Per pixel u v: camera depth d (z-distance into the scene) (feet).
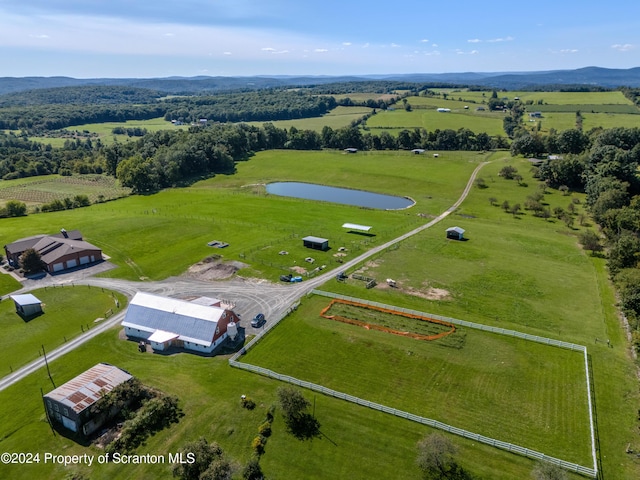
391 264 315.58
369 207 479.82
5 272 307.58
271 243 358.84
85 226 399.65
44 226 398.62
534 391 182.09
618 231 339.98
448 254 333.83
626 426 162.61
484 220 421.18
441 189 534.37
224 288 280.92
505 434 159.12
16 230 386.11
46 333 231.71
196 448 144.36
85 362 205.67
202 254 337.11
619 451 151.23
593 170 490.90
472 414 169.17
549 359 203.82
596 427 162.09
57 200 497.05
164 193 546.67
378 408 170.40
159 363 203.62
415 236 374.63
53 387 187.62
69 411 160.86
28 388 187.42
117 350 215.31
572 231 385.70
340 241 363.97
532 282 285.43
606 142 598.34
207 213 445.37
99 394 169.58
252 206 472.85
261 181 603.67
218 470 136.05
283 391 163.94
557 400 176.55
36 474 144.66
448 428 159.33
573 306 254.27
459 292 272.10
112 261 326.44
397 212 451.53
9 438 160.25
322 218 429.38
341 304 257.14
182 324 221.25
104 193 570.87
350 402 175.32
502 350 211.00
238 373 194.49
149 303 236.22
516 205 435.94
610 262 296.92
